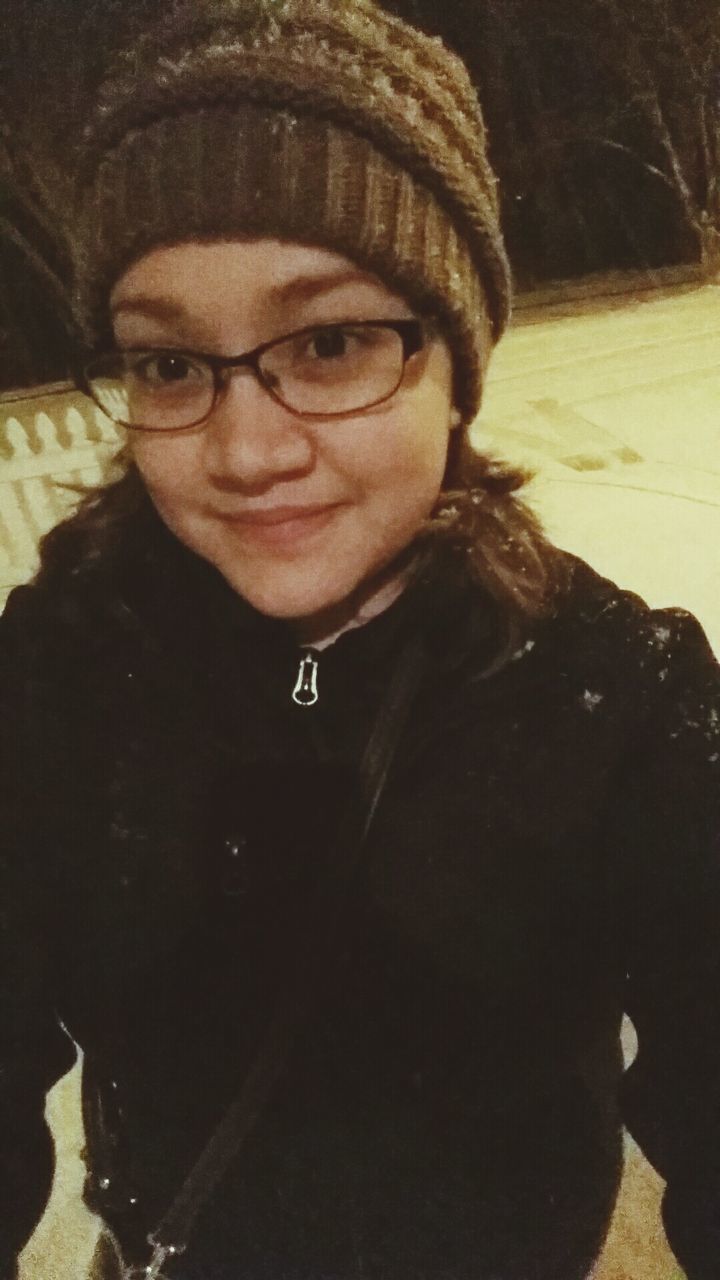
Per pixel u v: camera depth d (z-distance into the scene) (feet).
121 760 2.39
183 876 2.33
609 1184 2.57
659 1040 2.17
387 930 2.20
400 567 2.12
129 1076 2.50
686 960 2.10
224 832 2.30
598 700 2.10
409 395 1.85
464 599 2.12
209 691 2.31
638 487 14.14
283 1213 2.47
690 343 21.21
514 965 2.17
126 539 2.39
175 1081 2.45
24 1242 2.56
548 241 26.37
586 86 24.91
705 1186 2.07
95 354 2.04
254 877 2.28
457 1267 2.46
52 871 2.46
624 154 25.66
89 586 2.42
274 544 1.90
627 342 21.70
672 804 2.06
